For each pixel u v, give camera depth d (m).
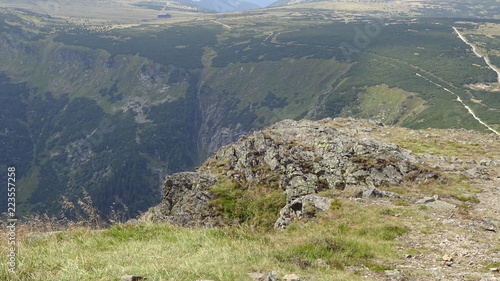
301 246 14.11
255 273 9.72
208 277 9.20
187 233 14.78
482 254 13.07
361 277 10.89
